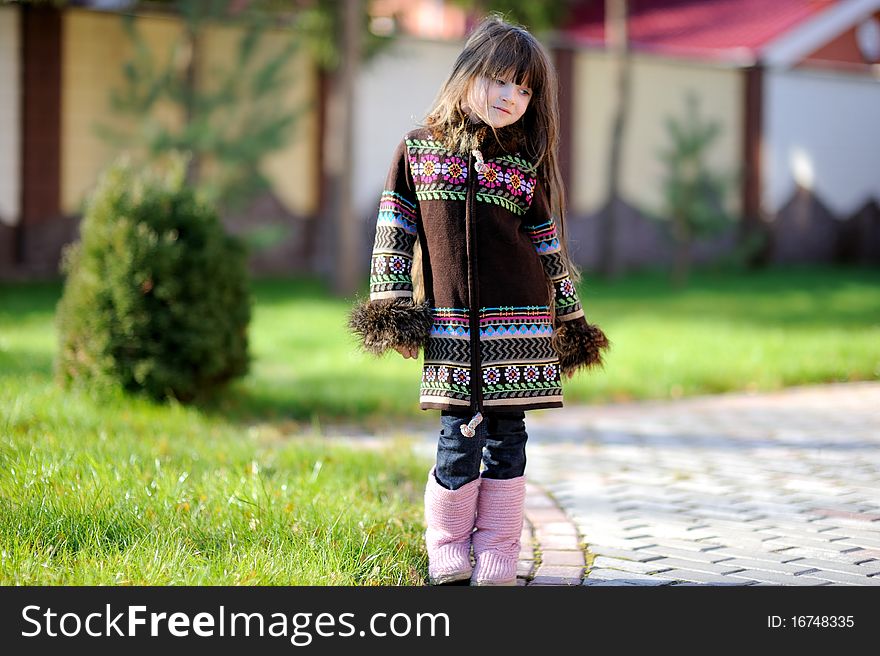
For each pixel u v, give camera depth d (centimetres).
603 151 2653
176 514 564
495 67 482
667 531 632
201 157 2050
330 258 2378
